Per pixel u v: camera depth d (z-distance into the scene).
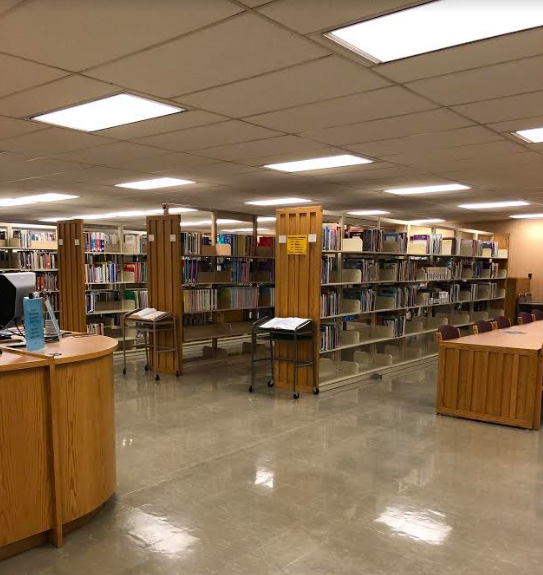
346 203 9.41
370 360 6.88
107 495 2.79
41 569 2.26
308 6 2.10
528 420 4.37
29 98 3.35
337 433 4.21
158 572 2.25
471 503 2.97
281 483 3.21
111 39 2.43
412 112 3.66
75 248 7.14
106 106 3.54
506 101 3.37
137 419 4.54
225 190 7.78
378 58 2.67
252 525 2.67
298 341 5.58
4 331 3.47
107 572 2.24
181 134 4.33
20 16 2.18
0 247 7.53
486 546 2.50
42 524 2.41
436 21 2.23
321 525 2.68
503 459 3.68
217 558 2.36
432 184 6.97
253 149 4.91
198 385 5.89
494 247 9.74
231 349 8.30
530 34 2.34
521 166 5.65
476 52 2.56
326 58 2.67
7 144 4.69
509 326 6.54
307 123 3.97
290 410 4.88
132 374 6.46
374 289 6.82
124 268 7.86
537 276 11.36
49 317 3.11
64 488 2.50
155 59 2.69
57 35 2.38
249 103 3.47
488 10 2.12
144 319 6.09
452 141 4.53
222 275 6.80
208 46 2.52
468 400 4.64
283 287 5.68
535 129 4.09
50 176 6.44
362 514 2.81
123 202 9.32
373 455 3.72
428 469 3.48
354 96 3.30
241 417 4.63
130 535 2.55
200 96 3.32
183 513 2.79
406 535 2.59
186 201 9.17
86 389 2.60
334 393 5.57
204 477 3.28
